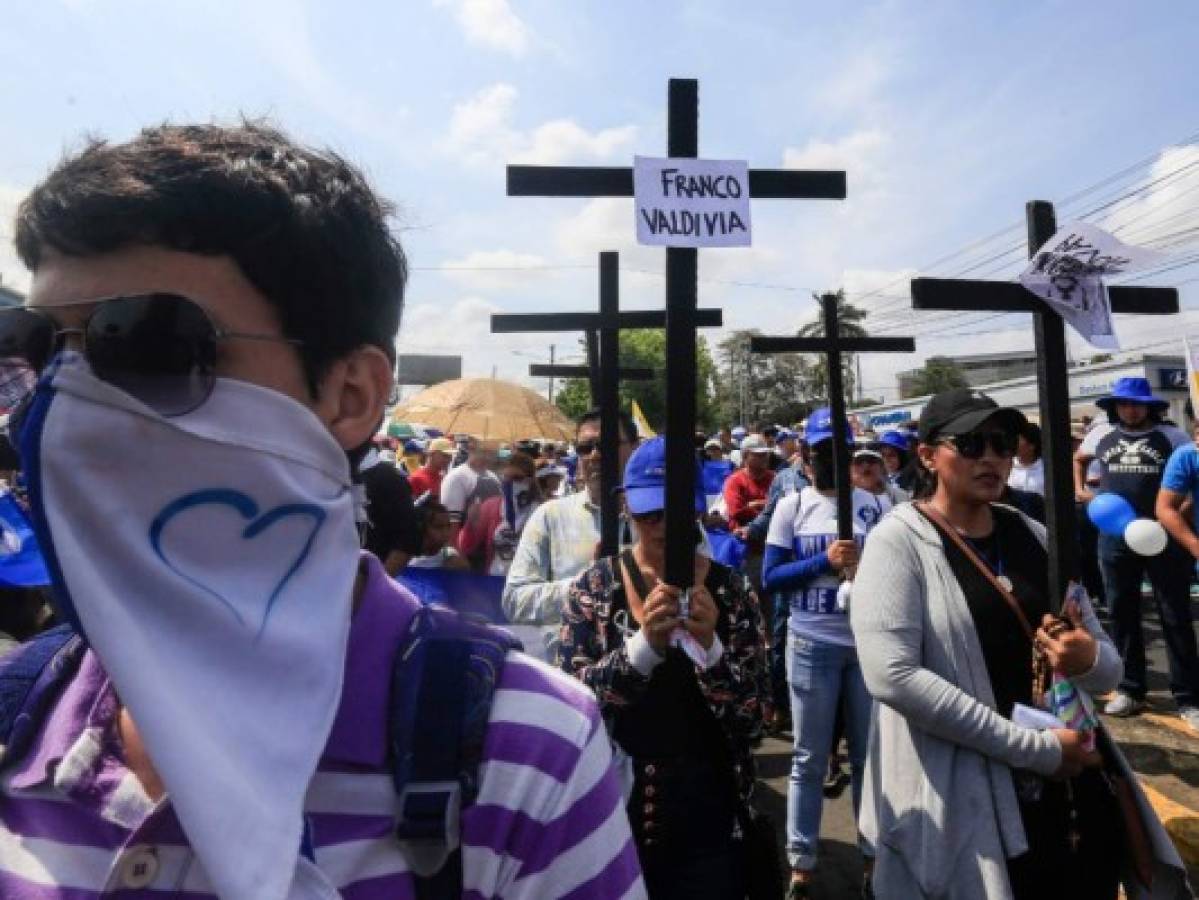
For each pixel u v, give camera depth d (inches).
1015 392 869.2
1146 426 193.6
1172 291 88.8
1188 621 180.1
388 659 28.1
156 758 21.1
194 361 24.2
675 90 81.0
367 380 29.3
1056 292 81.9
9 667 29.5
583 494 131.0
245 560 25.2
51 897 24.1
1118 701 187.9
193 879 23.5
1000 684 76.1
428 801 25.8
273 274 25.5
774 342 126.0
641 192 78.2
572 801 28.7
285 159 27.2
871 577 79.4
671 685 78.4
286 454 25.6
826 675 122.4
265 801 22.0
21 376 25.3
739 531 219.9
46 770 26.0
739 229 79.3
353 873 25.1
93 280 25.2
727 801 77.6
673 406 77.6
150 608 23.5
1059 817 74.3
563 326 122.9
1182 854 120.2
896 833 76.3
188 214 24.3
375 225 29.2
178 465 24.1
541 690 29.7
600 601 86.9
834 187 82.0
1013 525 83.4
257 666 23.9
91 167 25.2
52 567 22.9
